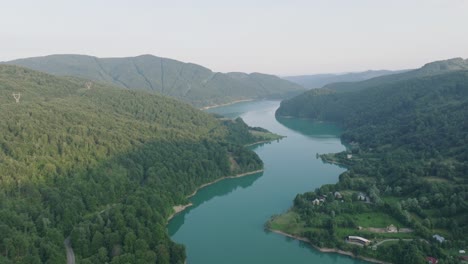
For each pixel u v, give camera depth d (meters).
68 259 143.38
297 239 179.25
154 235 157.62
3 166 177.12
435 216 181.88
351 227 179.50
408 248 153.88
